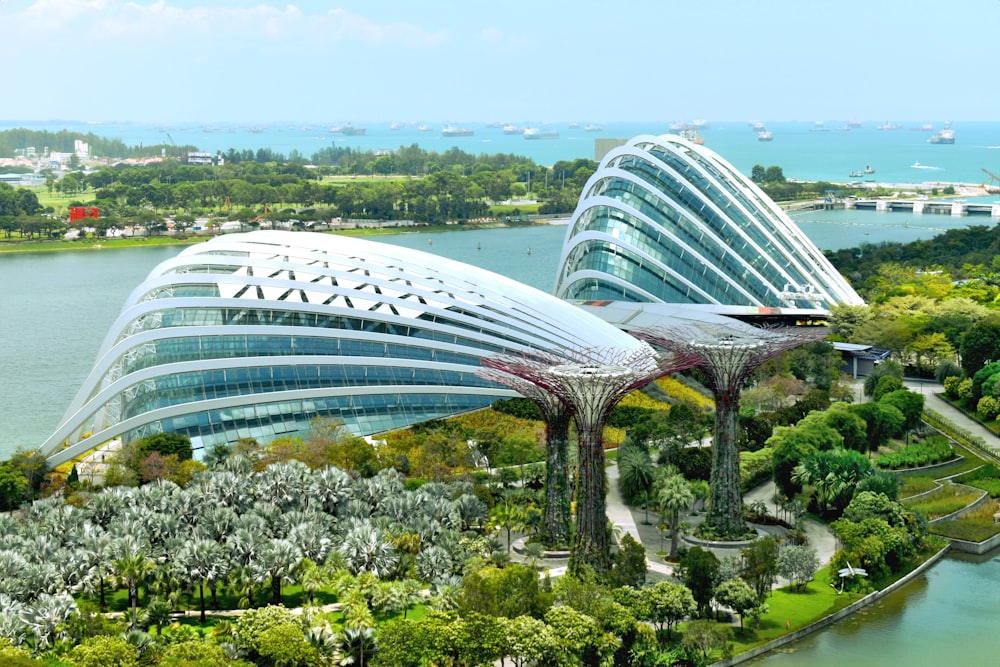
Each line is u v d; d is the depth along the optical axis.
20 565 141.50
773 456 198.00
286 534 157.12
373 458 197.62
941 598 162.12
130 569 141.00
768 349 172.12
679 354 170.50
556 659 129.62
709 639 137.12
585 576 147.75
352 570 150.00
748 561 153.62
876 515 175.62
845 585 162.62
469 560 153.62
